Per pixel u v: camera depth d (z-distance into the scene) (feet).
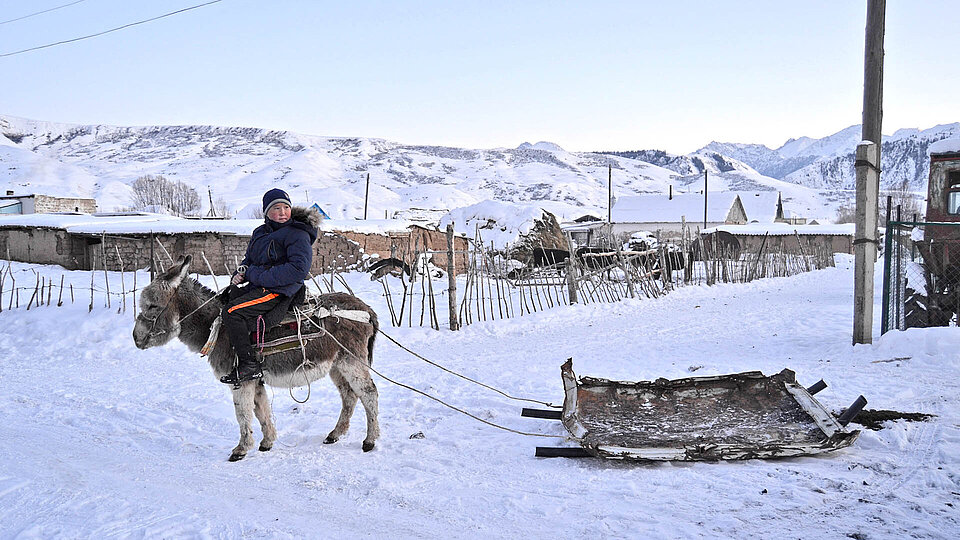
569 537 15.31
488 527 16.11
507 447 22.08
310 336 21.56
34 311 51.39
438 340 47.09
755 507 16.39
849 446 20.48
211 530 16.30
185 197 457.27
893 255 38.55
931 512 15.89
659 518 15.97
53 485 19.62
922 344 33.58
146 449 23.20
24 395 31.60
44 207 189.37
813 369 32.27
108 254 81.46
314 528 16.42
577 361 37.63
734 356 37.11
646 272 81.56
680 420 22.02
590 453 19.74
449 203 653.30
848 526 15.25
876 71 36.81
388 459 21.39
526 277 81.76
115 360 40.42
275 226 21.79
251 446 22.00
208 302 22.27
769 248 126.62
